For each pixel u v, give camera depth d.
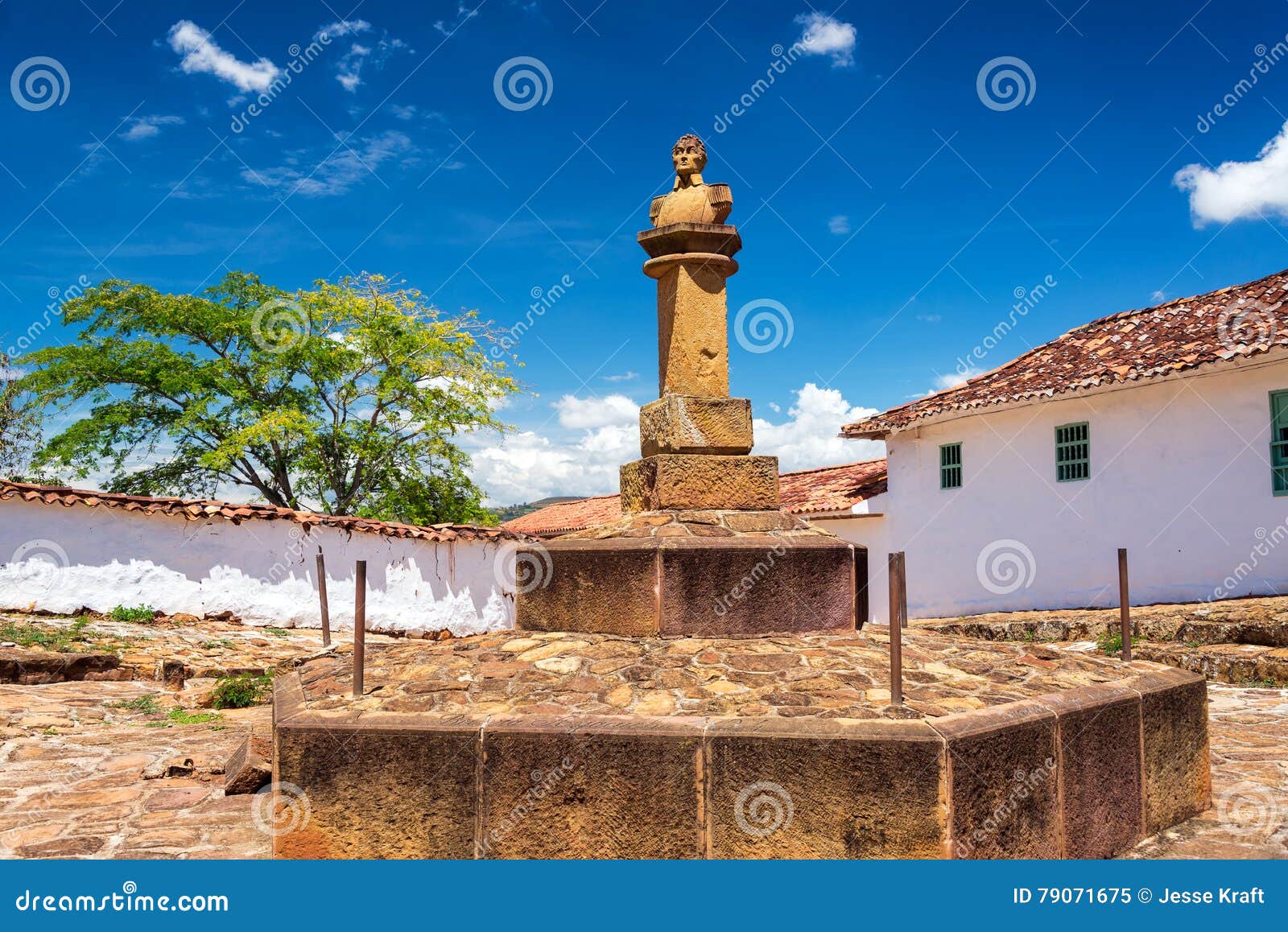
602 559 5.75
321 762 4.36
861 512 18.23
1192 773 5.42
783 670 4.94
